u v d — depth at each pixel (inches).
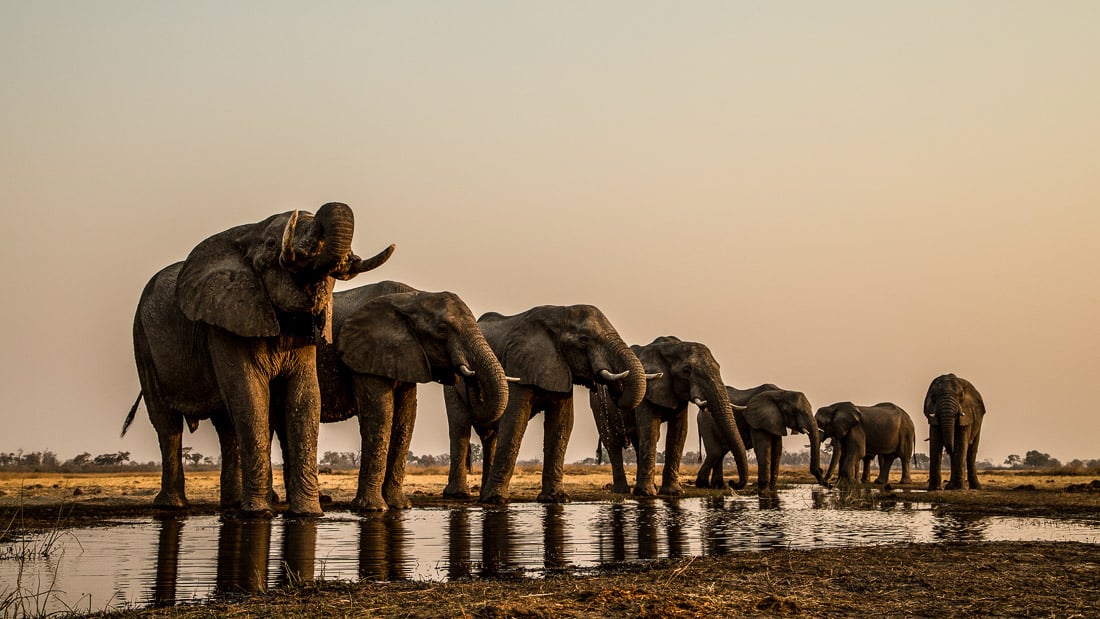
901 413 1963.6
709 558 540.4
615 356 1019.3
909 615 390.3
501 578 469.4
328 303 737.0
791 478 2231.8
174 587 438.3
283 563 509.7
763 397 1531.7
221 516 761.6
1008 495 1311.5
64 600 410.6
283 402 776.9
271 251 729.6
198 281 749.3
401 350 858.1
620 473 1302.9
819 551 573.9
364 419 857.5
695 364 1282.0
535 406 1056.8
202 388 789.9
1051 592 436.1
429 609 384.2
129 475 2691.9
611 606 390.0
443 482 1796.3
